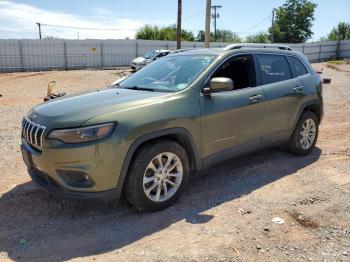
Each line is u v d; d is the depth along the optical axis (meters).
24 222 3.90
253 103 4.87
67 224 3.86
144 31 53.91
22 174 5.21
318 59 49.09
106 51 36.44
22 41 32.34
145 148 3.87
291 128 5.62
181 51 5.40
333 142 6.89
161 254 3.28
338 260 3.19
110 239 3.55
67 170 3.61
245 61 5.01
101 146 3.55
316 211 4.06
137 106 3.86
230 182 4.91
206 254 3.27
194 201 4.34
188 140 4.19
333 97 13.23
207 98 4.36
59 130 3.59
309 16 63.41
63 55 34.44
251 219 3.89
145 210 3.97
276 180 4.99
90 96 4.31
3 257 3.29
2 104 12.73
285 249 3.36
